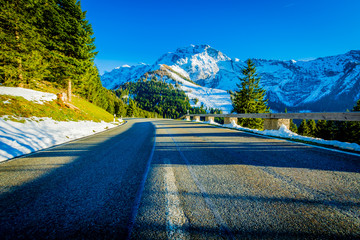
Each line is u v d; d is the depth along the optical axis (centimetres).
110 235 139
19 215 166
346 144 450
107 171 299
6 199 198
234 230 143
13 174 287
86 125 1212
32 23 1477
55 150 496
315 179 250
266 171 287
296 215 163
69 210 175
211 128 1167
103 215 166
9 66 1254
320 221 154
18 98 1016
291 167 306
